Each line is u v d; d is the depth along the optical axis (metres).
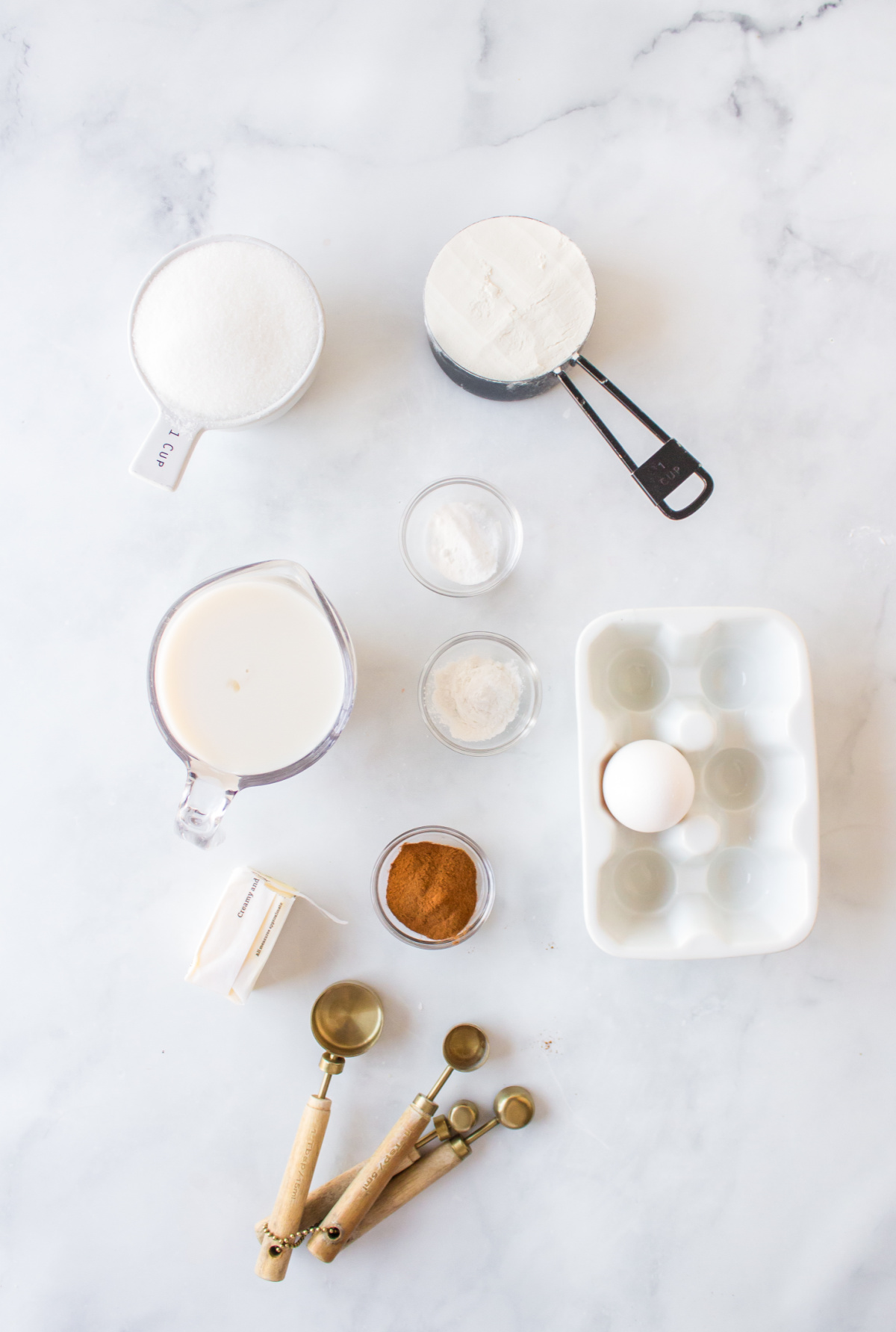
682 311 0.85
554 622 0.85
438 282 0.81
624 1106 0.85
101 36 0.84
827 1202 0.86
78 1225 0.86
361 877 0.85
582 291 0.81
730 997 0.86
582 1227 0.85
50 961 0.86
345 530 0.85
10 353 0.85
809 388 0.85
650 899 0.82
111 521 0.85
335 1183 0.83
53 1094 0.86
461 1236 0.85
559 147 0.84
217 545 0.85
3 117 0.85
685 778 0.77
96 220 0.85
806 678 0.79
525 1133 0.85
